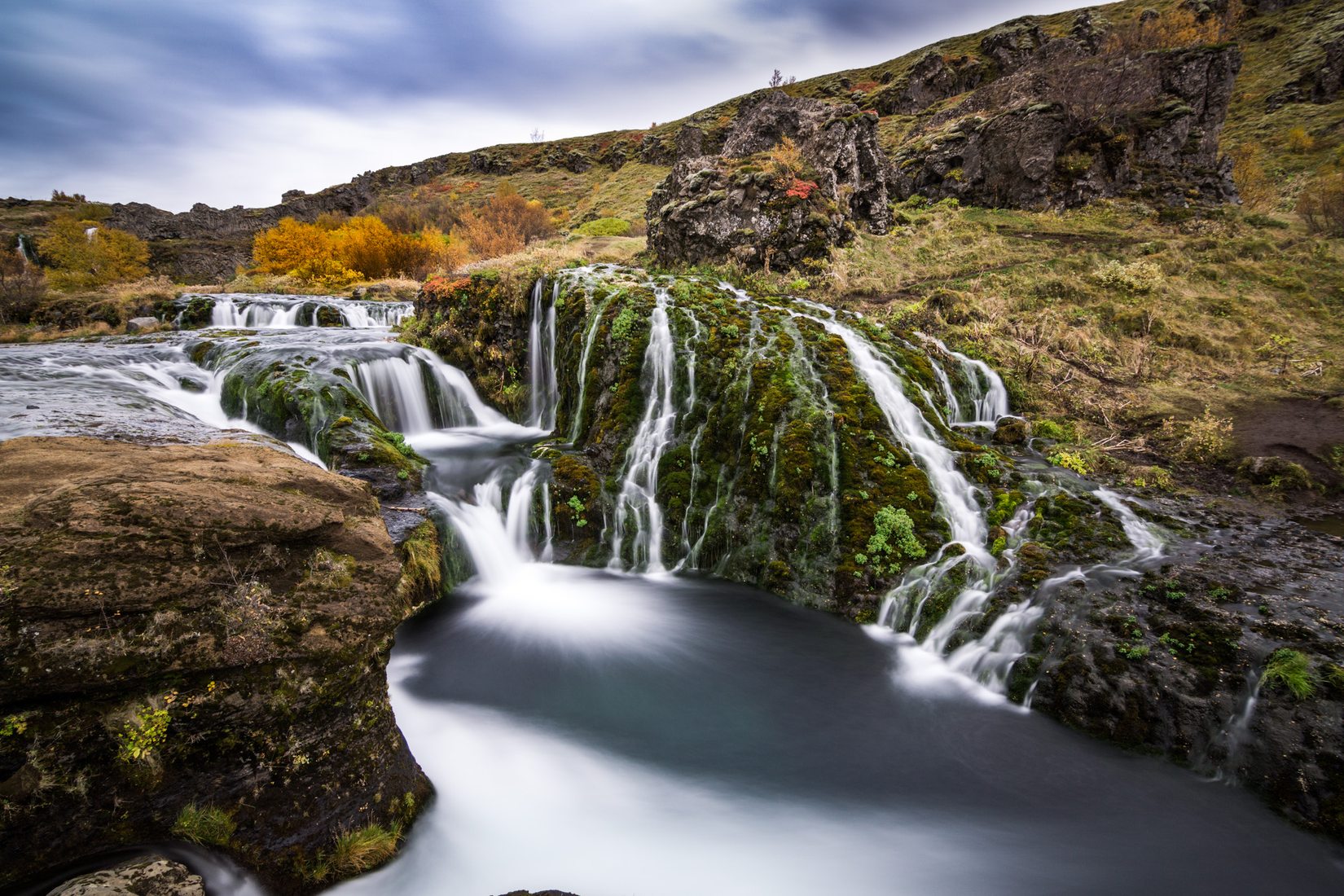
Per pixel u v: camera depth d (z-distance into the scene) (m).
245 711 3.55
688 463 9.35
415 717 5.95
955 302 14.79
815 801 5.31
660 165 61.16
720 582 8.53
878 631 7.40
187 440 7.03
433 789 4.93
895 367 10.91
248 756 3.60
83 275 31.08
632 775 5.52
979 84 46.59
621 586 8.52
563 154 72.56
